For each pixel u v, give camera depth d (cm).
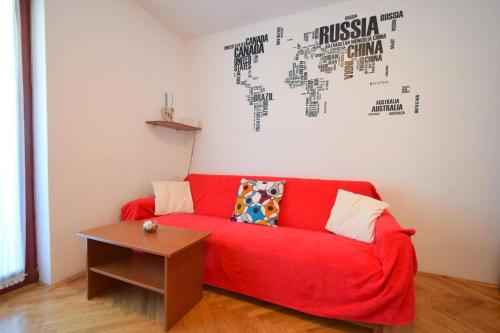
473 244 190
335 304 131
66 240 180
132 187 236
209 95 288
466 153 189
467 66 187
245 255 155
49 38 167
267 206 208
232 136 276
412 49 200
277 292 146
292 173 247
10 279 161
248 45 264
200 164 295
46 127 167
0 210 155
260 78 259
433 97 196
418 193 203
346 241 160
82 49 189
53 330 128
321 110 232
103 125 207
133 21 232
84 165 192
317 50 232
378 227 148
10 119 160
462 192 192
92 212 199
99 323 135
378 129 213
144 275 149
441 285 184
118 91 220
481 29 182
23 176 167
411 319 117
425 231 202
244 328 134
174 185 246
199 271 157
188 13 248
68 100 180
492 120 183
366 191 196
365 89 216
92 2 195
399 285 117
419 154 202
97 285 162
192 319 141
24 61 167
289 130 247
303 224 202
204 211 242
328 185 207
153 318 140
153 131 259
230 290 160
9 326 131
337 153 228
